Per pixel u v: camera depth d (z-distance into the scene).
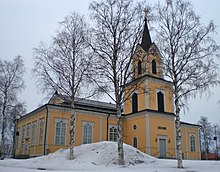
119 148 21.06
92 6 23.28
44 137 35.84
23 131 45.03
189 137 50.16
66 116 38.16
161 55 23.00
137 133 41.66
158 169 18.38
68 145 37.25
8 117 36.22
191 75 21.75
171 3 23.08
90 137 39.91
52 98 26.25
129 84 24.23
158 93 42.97
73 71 24.69
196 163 24.23
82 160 22.44
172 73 22.64
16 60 36.88
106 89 22.47
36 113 40.31
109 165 20.69
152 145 39.31
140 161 23.42
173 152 41.41
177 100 22.17
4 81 35.59
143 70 24.02
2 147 35.31
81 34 24.75
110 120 43.06
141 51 23.84
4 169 17.19
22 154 42.62
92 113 41.12
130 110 44.78
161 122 41.69
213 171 16.92
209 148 71.94
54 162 23.08
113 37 22.47
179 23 22.67
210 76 21.47
